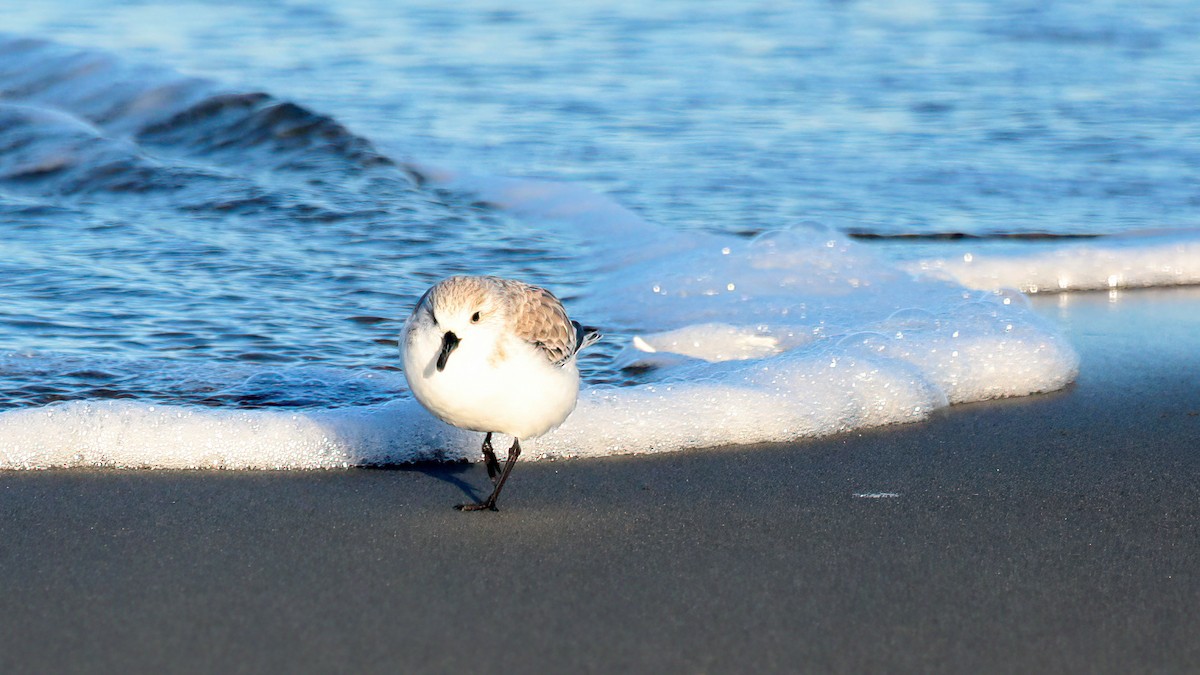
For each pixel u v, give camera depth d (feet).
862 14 94.48
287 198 55.77
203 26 88.48
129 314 40.42
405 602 21.47
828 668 19.24
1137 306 45.11
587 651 19.69
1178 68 79.15
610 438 30.76
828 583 22.48
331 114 68.39
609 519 25.93
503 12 94.32
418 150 63.21
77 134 62.03
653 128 66.85
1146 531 25.30
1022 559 23.73
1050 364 36.24
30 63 70.54
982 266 47.96
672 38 86.84
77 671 18.83
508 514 26.21
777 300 43.04
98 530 24.77
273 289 43.83
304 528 25.14
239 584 22.15
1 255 46.88
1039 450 30.66
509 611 21.15
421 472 29.19
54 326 38.96
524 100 72.23
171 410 30.27
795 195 56.75
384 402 32.04
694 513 26.30
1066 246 49.90
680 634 20.33
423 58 81.05
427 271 46.80
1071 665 19.45
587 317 42.24
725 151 63.05
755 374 34.01
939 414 33.68
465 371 24.22
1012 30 89.20
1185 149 63.21
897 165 61.00
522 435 25.81
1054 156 62.49
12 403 32.53
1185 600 21.91
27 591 21.70
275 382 34.81
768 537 24.86
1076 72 78.38
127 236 50.34
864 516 26.12
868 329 39.22
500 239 51.26
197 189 56.85
